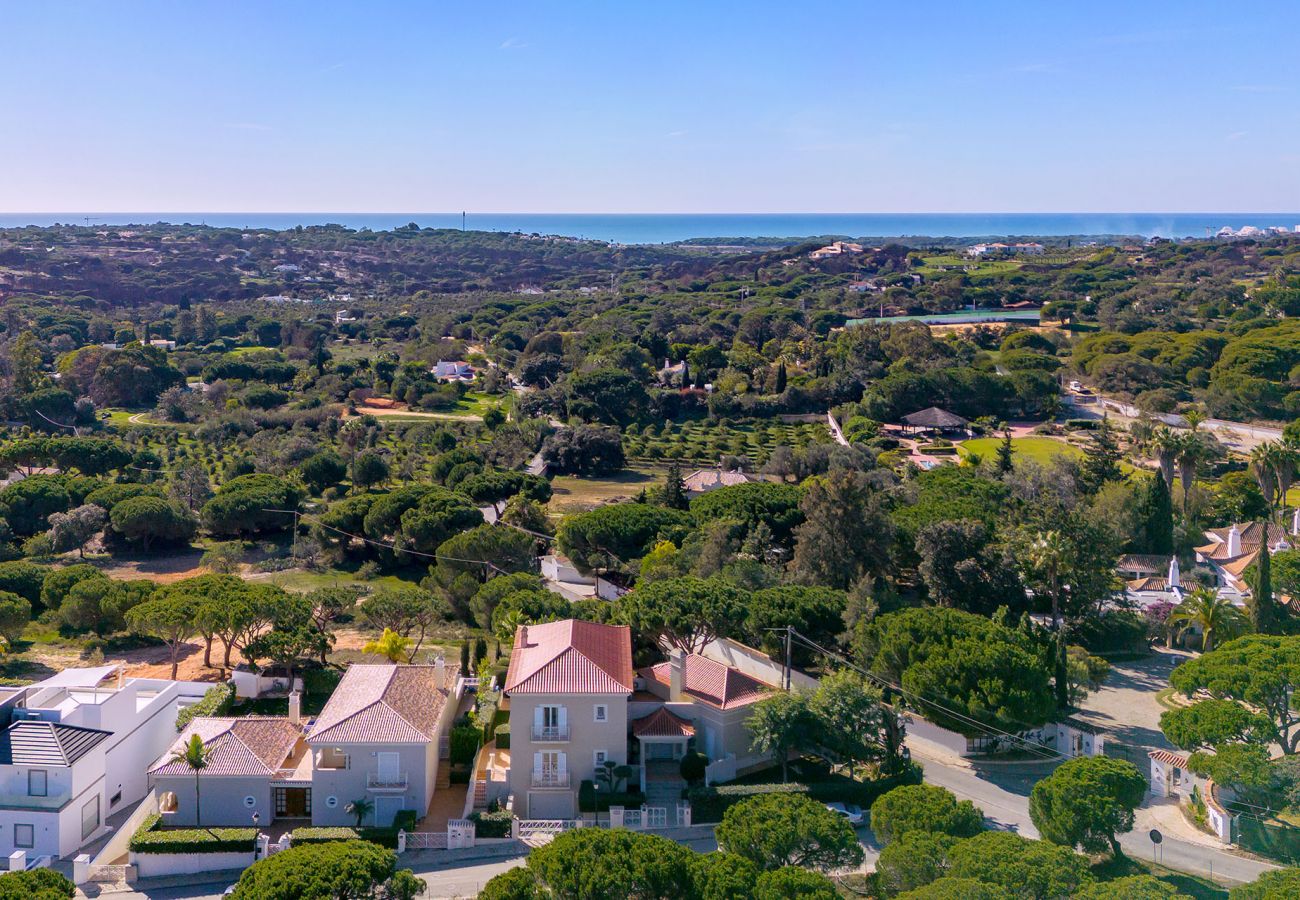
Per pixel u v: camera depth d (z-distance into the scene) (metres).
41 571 85.44
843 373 183.25
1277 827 48.22
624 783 53.41
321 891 36.91
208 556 100.44
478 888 45.03
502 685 64.50
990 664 58.59
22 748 48.56
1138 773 47.69
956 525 80.31
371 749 50.59
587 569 93.81
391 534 103.69
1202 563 96.12
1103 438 123.50
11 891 37.47
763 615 67.38
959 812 44.34
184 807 50.16
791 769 56.88
